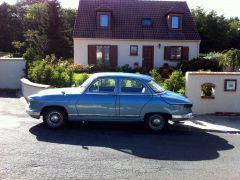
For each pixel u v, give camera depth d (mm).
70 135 9664
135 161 7613
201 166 7457
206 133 10656
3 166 6961
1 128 10164
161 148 8750
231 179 6738
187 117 10414
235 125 11656
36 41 38688
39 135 9531
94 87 10406
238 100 13320
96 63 30750
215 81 13195
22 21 51656
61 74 16031
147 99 10328
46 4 40375
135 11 32625
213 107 13320
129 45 30875
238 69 25547
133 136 9867
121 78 10453
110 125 11078
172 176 6770
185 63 28906
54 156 7727
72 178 6434
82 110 10312
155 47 31047
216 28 48969
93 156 7844
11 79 18438
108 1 33125
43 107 10297
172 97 10453
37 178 6371
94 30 30828
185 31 31578
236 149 8906
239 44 51562
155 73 17719
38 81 15953
